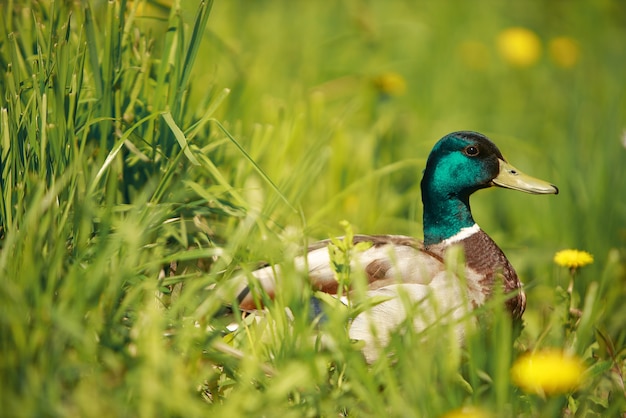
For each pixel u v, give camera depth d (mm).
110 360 5352
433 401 5535
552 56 14430
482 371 6164
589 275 8664
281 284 6527
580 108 11922
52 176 6219
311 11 15117
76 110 7012
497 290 6621
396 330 5984
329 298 6293
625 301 8445
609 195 9836
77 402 5078
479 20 15883
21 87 6746
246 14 14797
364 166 9766
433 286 7027
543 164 11336
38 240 5727
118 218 7090
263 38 13547
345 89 11461
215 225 7645
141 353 5445
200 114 7848
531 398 6023
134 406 5215
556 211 9875
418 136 11984
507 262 7625
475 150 7637
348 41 13852
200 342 5887
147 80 7680
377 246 7371
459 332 6883
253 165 6730
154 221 6566
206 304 6105
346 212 9344
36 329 5262
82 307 5496
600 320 7531
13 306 5293
